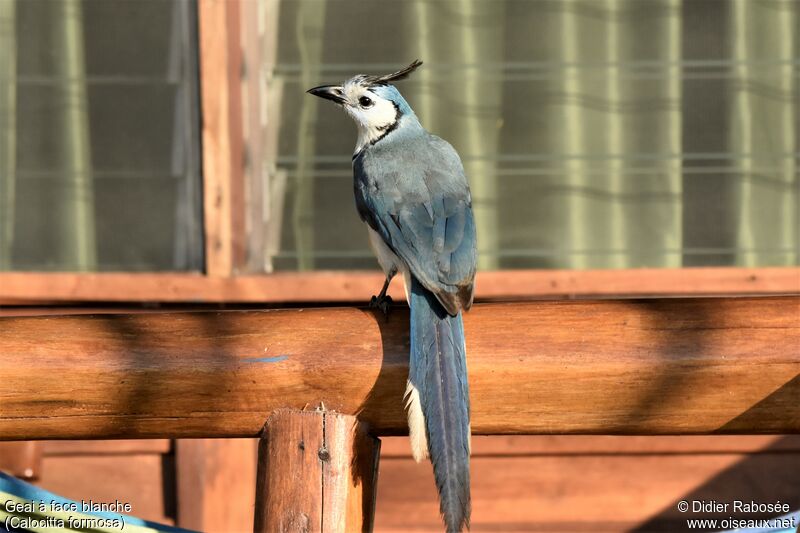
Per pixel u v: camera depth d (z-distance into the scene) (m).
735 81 11.23
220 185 10.87
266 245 11.19
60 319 5.81
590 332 5.55
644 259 11.31
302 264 11.24
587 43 11.27
